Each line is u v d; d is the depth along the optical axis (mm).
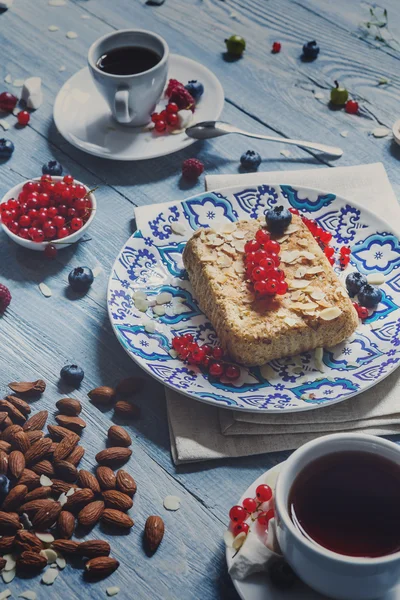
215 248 838
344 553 649
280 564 671
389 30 1092
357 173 934
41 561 710
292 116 1013
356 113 1015
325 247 865
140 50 987
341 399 757
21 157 977
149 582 709
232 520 697
